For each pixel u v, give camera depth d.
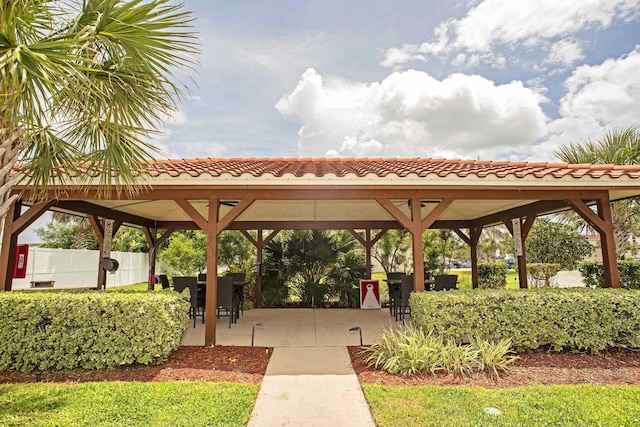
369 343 7.49
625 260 11.39
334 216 11.83
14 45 3.49
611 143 12.18
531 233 17.09
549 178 6.51
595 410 4.22
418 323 6.64
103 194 6.99
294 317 10.71
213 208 7.07
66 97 4.30
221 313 11.45
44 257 14.77
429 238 16.28
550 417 4.07
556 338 6.35
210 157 10.26
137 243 24.52
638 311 6.36
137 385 5.04
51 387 4.96
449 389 4.89
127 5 4.03
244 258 14.46
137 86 4.60
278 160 10.62
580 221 14.38
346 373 5.70
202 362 6.16
